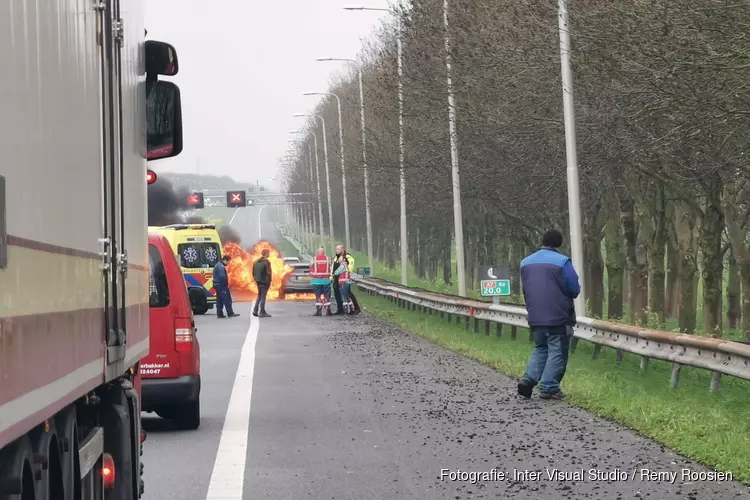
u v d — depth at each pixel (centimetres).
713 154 2953
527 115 3797
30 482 566
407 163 5494
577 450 1441
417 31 4725
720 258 3738
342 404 1958
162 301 1662
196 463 1398
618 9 2667
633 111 2930
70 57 674
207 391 2206
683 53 2436
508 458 1391
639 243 4775
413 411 1848
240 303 6750
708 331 3750
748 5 2266
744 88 2386
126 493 927
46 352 588
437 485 1233
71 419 704
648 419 1625
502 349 3009
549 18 3434
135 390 1051
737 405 1836
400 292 5619
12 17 515
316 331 4097
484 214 6081
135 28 1030
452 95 4384
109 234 838
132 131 995
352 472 1320
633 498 1147
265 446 1523
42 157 582
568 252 4900
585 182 4194
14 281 517
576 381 2172
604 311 6397
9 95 509
